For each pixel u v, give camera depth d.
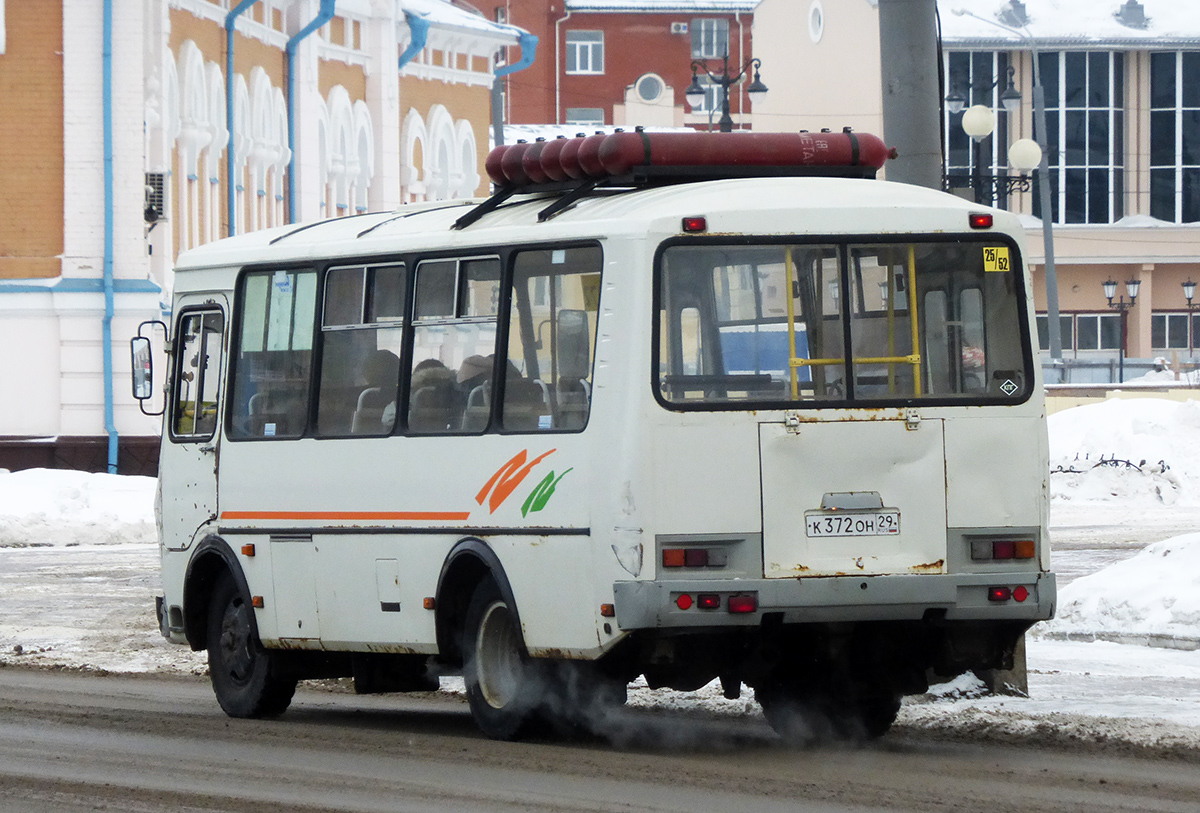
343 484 18.86
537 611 16.61
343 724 19.31
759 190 16.44
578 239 16.44
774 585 15.71
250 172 66.12
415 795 14.31
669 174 17.34
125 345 55.16
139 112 54.97
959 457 16.22
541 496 16.56
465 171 86.12
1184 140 118.50
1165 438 57.34
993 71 117.38
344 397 19.05
